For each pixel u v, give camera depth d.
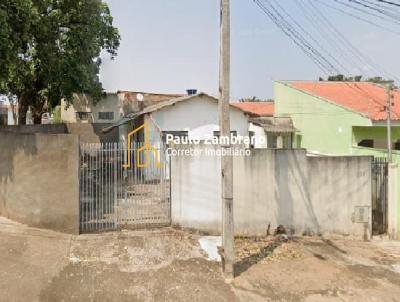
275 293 6.14
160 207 8.88
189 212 8.50
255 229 8.71
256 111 27.08
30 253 6.91
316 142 18.16
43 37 13.05
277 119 20.67
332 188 8.93
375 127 15.90
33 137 8.08
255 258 7.49
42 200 8.03
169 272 6.66
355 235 8.99
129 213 8.70
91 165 8.41
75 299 5.72
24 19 10.58
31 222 8.14
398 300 6.07
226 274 6.55
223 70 6.48
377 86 21.50
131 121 18.02
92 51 16.56
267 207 8.75
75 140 7.86
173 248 7.61
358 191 8.99
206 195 8.50
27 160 8.18
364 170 9.00
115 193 8.52
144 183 9.40
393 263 7.56
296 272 6.91
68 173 7.91
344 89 20.44
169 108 15.23
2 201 8.80
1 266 6.38
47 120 30.50
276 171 8.77
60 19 14.18
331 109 17.00
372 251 8.25
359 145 16.03
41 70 14.67
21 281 6.02
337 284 6.51
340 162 8.93
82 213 8.16
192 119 15.50
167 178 8.80
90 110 23.66
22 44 12.11
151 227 8.48
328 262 7.46
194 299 5.88
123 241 7.74
